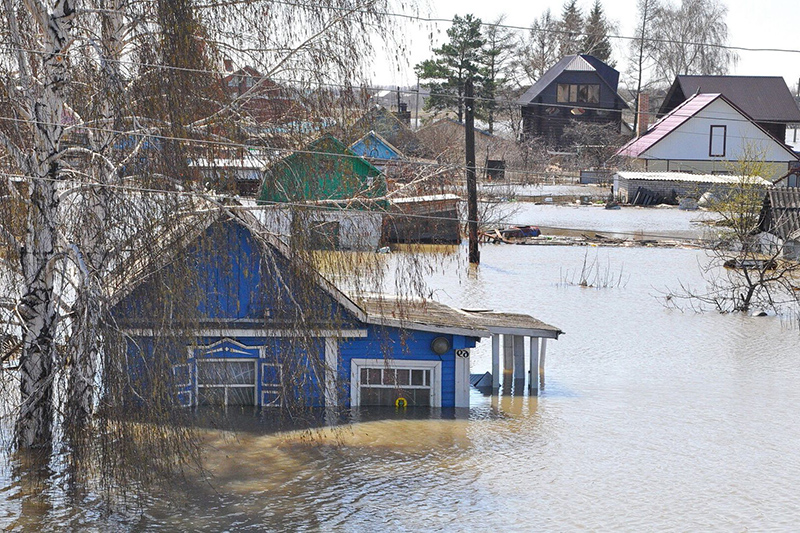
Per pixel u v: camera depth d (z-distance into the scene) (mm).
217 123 14961
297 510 15180
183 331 14211
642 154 83500
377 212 16531
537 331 23297
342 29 15898
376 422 20047
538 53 127000
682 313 34375
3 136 15070
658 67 121250
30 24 15211
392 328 20812
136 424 13641
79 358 13469
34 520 14383
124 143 14375
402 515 15125
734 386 24219
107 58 14172
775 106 94188
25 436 15812
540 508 15562
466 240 53875
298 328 16375
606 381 24656
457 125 82375
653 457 18344
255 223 16234
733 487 16750
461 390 21328
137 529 14250
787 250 45625
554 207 76062
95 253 13930
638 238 56906
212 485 16094
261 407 20297
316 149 15688
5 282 16328
